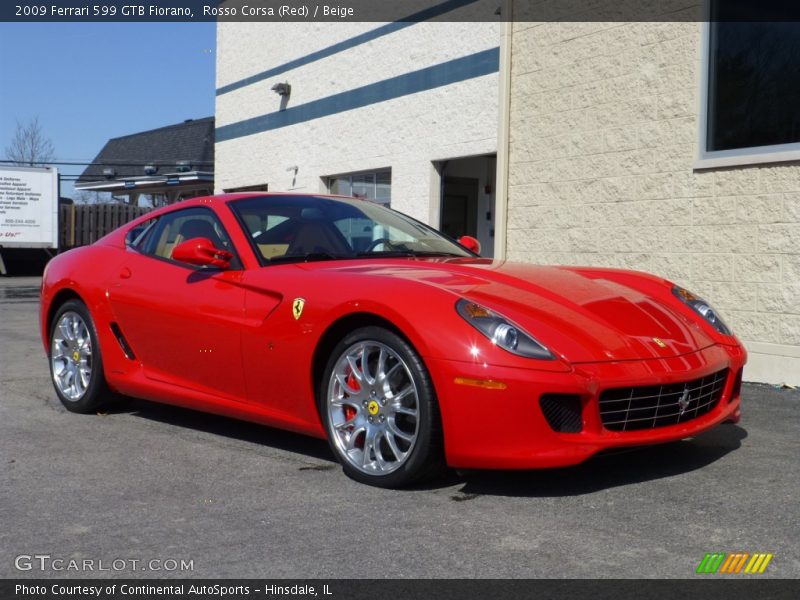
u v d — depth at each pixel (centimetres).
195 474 376
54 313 535
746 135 646
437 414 334
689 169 683
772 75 626
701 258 676
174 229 479
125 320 475
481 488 348
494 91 984
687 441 426
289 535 296
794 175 611
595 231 764
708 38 668
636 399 335
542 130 812
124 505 332
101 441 440
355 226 461
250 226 441
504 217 849
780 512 314
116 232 531
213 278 431
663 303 401
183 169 2208
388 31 1155
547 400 321
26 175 2305
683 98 688
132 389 477
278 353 387
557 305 358
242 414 418
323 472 377
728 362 378
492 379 319
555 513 315
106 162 2641
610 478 360
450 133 1050
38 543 292
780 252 621
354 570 264
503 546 282
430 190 1084
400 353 341
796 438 434
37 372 668
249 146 1505
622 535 291
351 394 363
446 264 405
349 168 1241
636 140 726
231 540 292
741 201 646
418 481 346
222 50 1584
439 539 290
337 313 362
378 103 1177
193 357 435
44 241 2336
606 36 750
